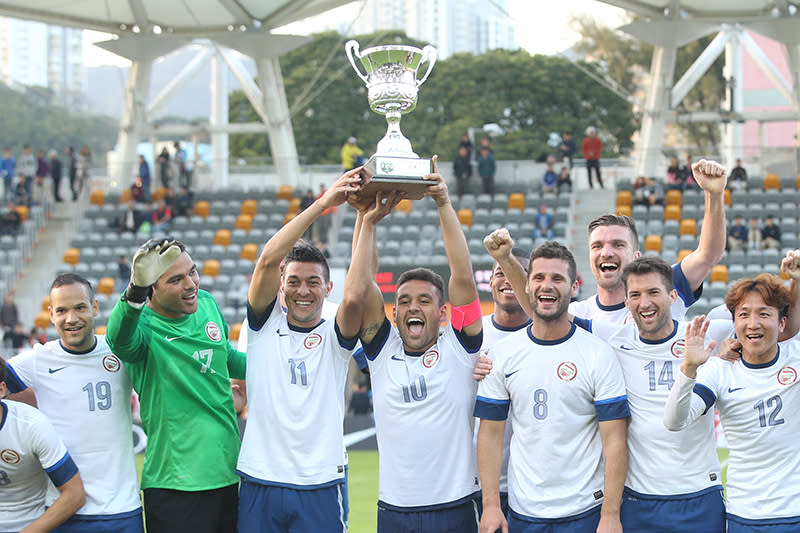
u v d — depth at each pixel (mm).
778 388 4305
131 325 4312
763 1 19328
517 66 34781
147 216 19594
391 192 4297
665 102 20891
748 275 16844
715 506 4348
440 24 76688
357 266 4453
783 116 21203
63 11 19953
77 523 4430
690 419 4227
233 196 20969
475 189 20344
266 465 4430
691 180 19375
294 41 20328
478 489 4570
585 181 21047
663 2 19516
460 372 4551
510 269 4598
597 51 37219
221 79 22516
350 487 8633
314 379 4504
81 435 4516
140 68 21375
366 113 35375
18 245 19266
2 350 12906
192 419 4527
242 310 16141
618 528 4164
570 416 4324
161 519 4473
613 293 4883
